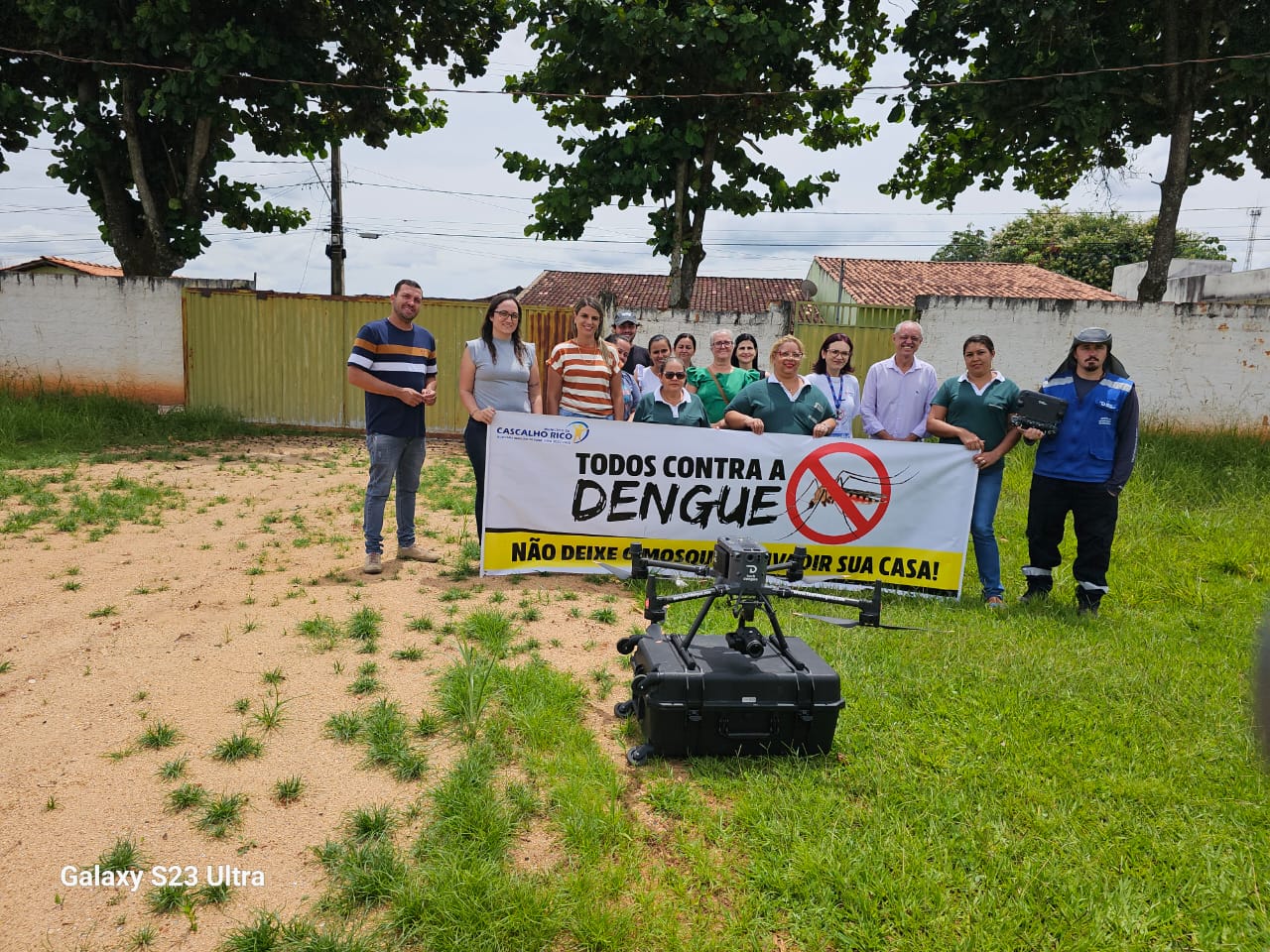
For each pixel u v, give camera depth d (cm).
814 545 602
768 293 3148
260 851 271
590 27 1255
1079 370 551
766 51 1274
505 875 260
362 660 421
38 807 288
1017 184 1484
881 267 2702
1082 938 242
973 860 278
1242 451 1056
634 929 243
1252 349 1169
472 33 1598
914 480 594
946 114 1284
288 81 1324
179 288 1301
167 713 358
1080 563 551
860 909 255
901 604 565
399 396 553
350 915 244
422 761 323
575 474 585
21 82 1367
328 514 741
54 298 1304
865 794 316
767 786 318
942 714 384
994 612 551
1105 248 3853
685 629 481
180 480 866
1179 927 251
